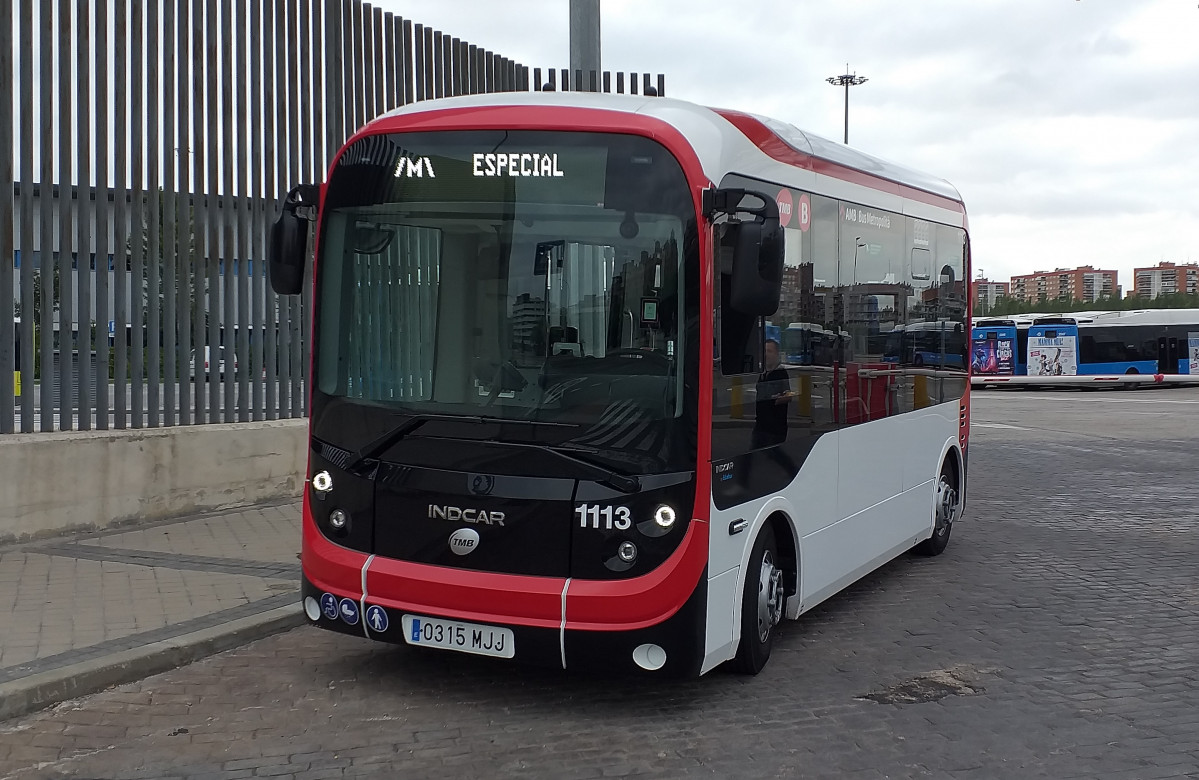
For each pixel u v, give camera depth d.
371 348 5.72
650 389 5.30
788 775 4.80
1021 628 7.36
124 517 9.44
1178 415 28.84
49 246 8.88
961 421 10.26
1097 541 10.66
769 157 6.27
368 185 5.79
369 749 5.06
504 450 5.36
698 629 5.33
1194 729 5.43
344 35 11.44
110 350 9.52
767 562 6.28
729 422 5.61
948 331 9.80
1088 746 5.18
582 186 5.44
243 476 10.51
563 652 5.22
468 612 5.34
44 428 9.02
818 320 6.87
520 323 5.45
